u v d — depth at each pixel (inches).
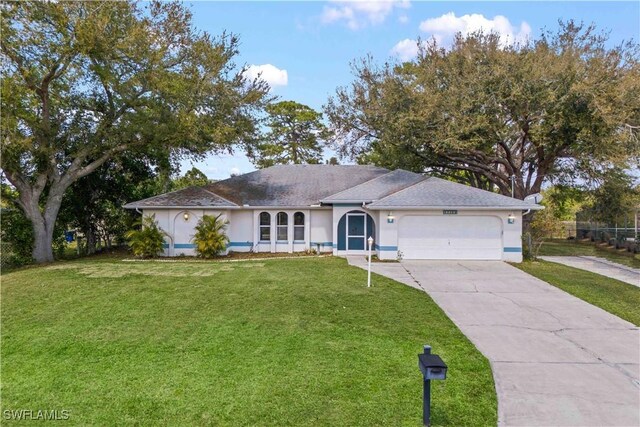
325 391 212.7
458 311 368.5
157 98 680.4
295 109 1644.9
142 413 193.3
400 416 189.9
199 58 710.5
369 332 305.9
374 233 733.9
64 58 610.9
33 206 675.4
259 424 183.2
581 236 1258.6
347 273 539.2
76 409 197.6
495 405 200.1
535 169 1018.7
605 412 193.3
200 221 729.6
